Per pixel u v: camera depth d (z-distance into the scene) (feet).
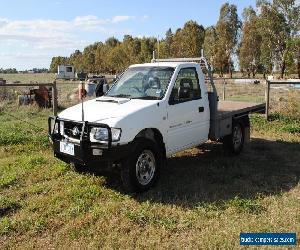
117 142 19.48
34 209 18.79
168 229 16.47
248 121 30.91
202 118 25.07
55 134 21.84
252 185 22.18
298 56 203.21
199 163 26.89
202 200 19.62
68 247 15.16
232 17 267.80
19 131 37.14
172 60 28.86
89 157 19.94
